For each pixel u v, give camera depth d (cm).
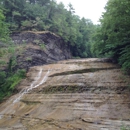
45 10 4194
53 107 1502
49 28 3797
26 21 3497
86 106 1416
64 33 4059
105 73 2009
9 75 2558
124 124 1119
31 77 2384
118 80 1744
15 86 2234
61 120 1285
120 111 1298
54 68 2544
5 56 2728
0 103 2014
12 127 1326
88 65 2456
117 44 2173
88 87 1672
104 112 1309
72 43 4356
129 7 1388
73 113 1353
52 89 1777
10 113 1639
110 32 1858
